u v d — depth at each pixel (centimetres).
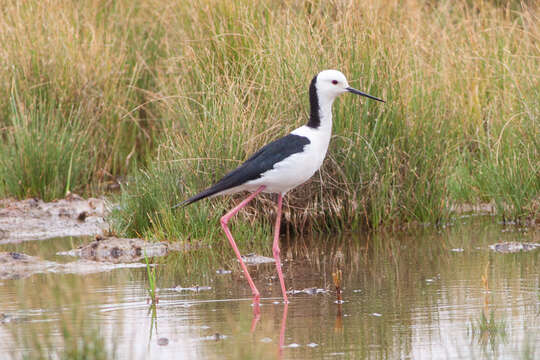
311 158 968
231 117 1255
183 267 1064
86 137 1567
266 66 1334
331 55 1297
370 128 1277
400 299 872
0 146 1480
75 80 1639
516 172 1280
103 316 835
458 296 873
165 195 1234
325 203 1282
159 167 1256
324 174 1263
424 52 1559
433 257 1073
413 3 1695
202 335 766
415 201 1295
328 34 1355
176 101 1496
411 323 782
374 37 1304
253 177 958
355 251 1133
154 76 1695
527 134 1302
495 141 1378
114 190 1580
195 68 1467
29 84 1595
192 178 1233
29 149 1447
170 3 1709
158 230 1216
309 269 1041
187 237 1195
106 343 745
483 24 1745
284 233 1291
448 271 990
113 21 1800
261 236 1235
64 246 1201
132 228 1245
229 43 1466
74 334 772
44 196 1464
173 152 1283
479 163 1416
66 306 874
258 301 885
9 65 1603
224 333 771
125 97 1691
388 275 985
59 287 959
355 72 1267
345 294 906
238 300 897
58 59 1633
